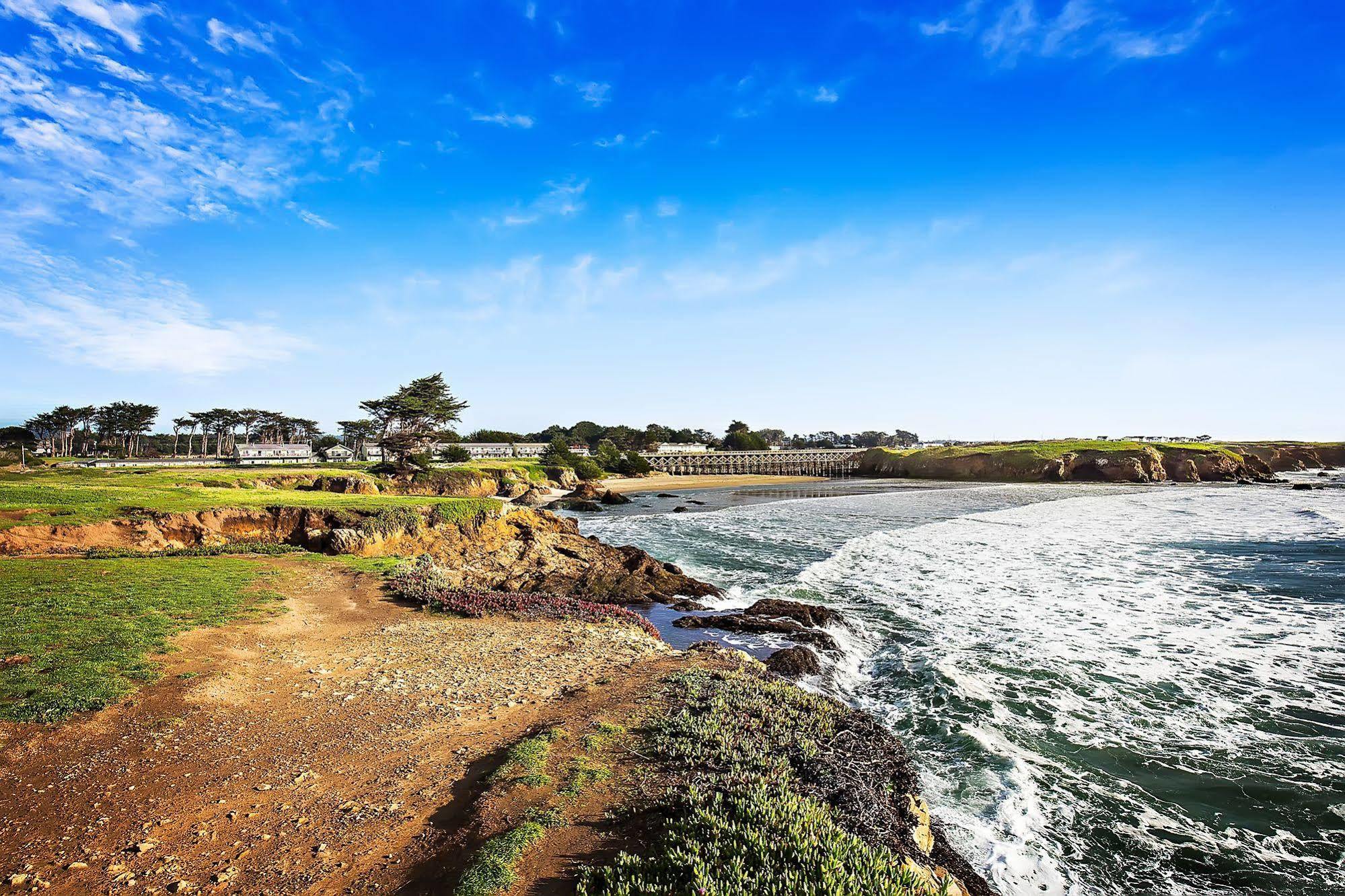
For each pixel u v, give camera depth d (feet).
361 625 51.16
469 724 32.63
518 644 48.24
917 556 102.94
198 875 19.70
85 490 97.86
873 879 18.62
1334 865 28.07
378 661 42.65
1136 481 351.67
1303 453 505.66
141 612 46.68
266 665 39.88
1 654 36.88
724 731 30.04
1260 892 26.50
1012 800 32.30
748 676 40.52
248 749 28.81
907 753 36.96
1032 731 40.37
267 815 23.43
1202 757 37.19
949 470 427.74
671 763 27.02
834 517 167.02
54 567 60.18
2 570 58.13
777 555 106.22
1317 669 50.75
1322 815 31.60
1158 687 47.29
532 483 260.62
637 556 94.12
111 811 23.24
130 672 35.63
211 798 24.47
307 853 21.03
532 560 95.66
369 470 224.94
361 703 35.09
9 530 70.33
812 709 34.91
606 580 82.48
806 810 22.47
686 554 109.29
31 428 362.12
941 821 30.58
